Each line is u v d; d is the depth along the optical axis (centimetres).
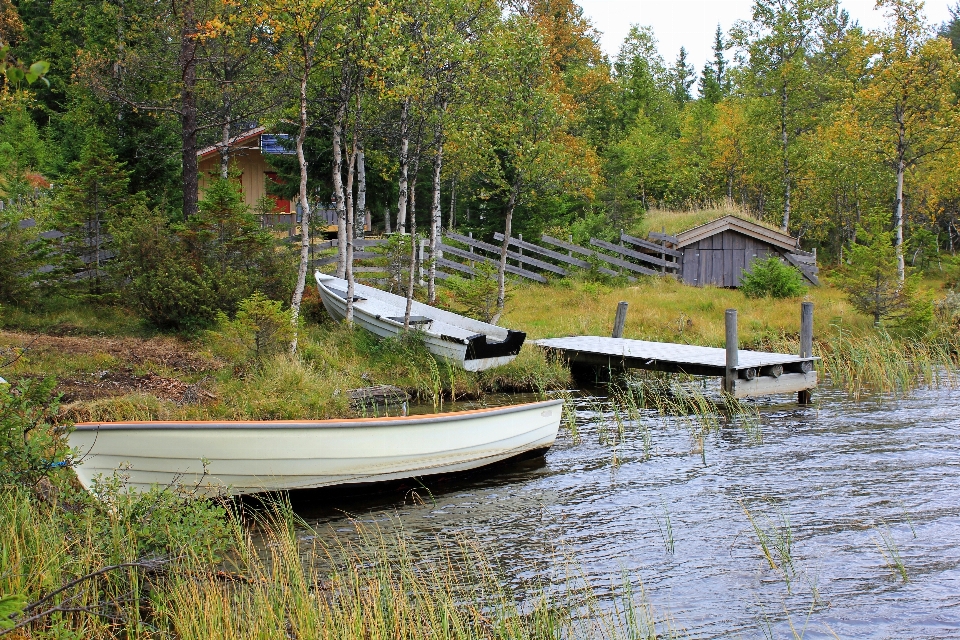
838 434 1277
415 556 784
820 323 2195
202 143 2633
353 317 1739
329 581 693
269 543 784
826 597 702
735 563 775
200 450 871
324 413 1175
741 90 4244
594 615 658
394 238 2053
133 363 1291
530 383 1616
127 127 2291
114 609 597
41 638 500
